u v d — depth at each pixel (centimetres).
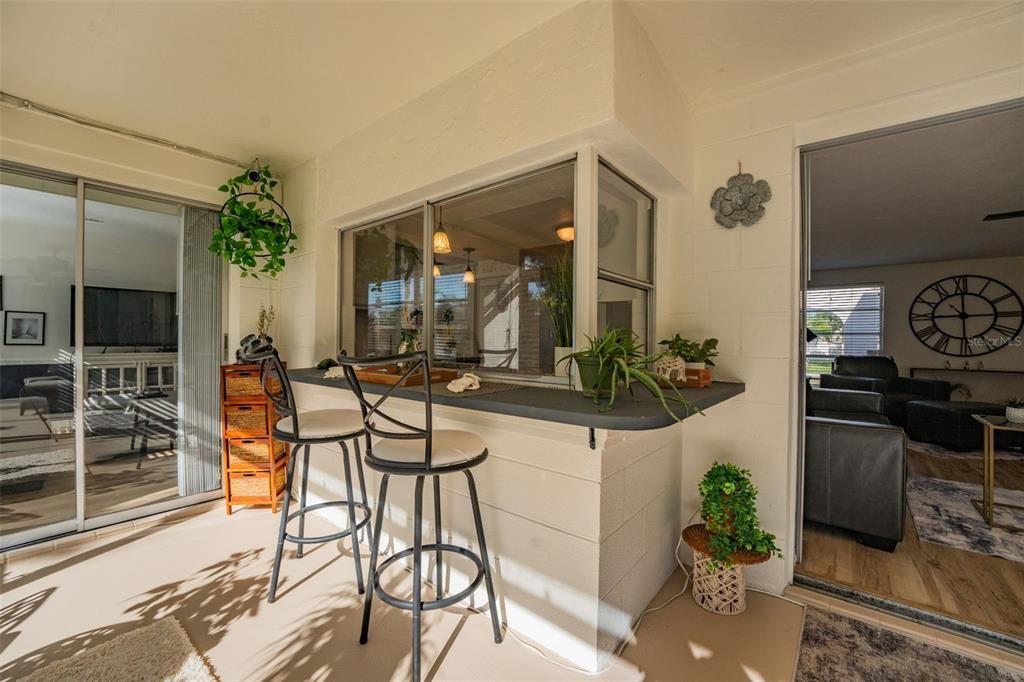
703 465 216
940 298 575
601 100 150
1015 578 200
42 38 175
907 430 476
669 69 190
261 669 149
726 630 169
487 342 218
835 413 360
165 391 282
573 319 179
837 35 169
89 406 255
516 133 176
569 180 183
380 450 157
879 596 186
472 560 179
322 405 279
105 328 260
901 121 172
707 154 216
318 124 248
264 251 312
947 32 162
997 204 350
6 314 233
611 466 154
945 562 214
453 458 149
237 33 172
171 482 285
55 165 234
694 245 220
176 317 286
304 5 157
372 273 283
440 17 163
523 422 166
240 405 278
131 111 233
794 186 195
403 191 227
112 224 261
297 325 310
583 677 146
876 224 409
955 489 320
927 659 153
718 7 155
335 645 161
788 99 194
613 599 157
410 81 206
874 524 225
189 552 229
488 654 157
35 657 153
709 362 199
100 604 185
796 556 213
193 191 283
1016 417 262
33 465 240
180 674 146
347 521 254
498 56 183
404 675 147
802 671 148
